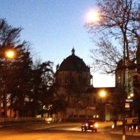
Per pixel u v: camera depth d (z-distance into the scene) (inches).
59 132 2322.8
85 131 2571.4
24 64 3479.3
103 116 5477.4
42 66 4569.4
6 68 3174.2
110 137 1962.4
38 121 4188.0
